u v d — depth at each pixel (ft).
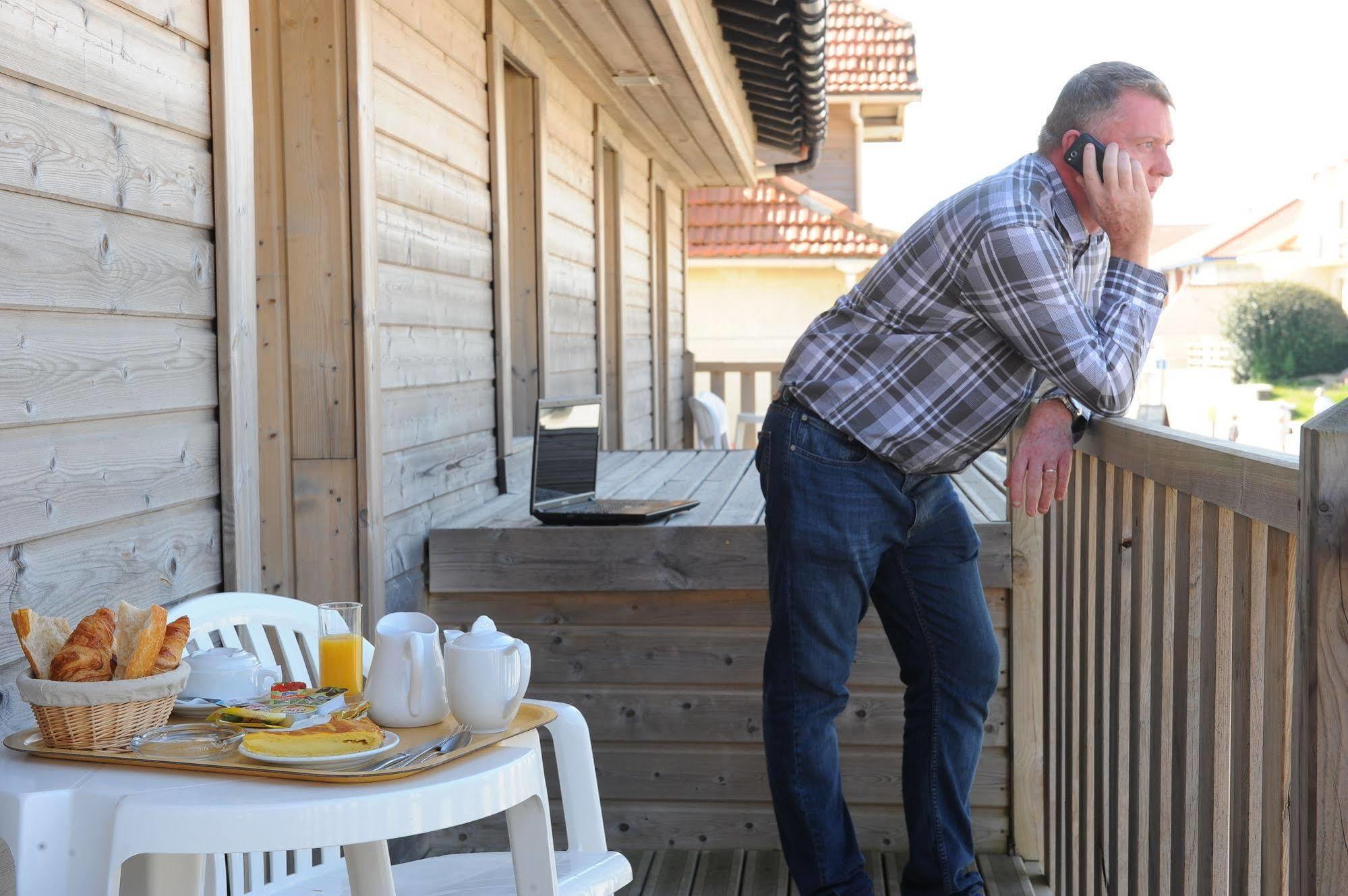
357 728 4.89
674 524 10.90
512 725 5.34
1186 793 6.22
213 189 7.18
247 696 5.57
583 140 19.61
